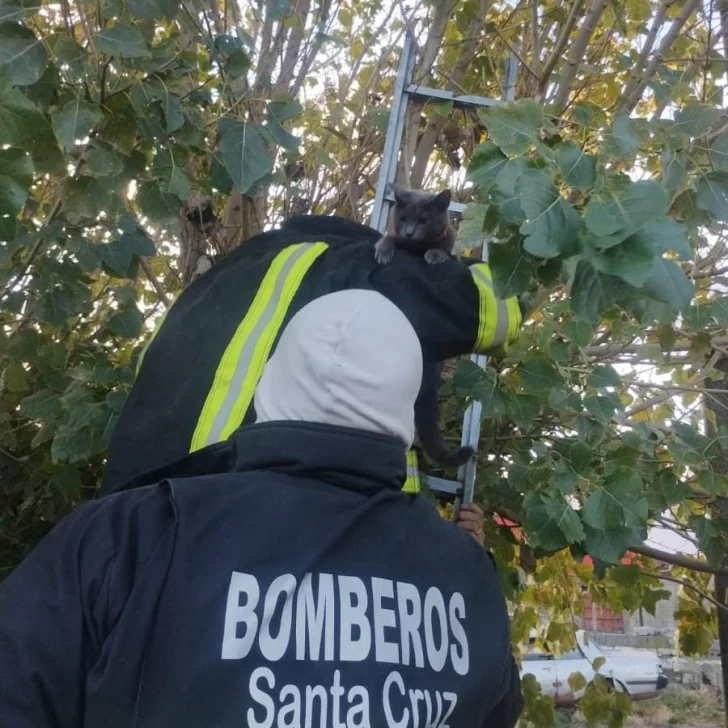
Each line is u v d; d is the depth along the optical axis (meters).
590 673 8.01
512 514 2.95
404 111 2.80
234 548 1.17
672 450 2.57
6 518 3.13
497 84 3.43
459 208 2.72
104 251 2.45
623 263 1.34
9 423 3.08
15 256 2.61
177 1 2.33
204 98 2.47
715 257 3.03
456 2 3.08
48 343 2.95
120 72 2.25
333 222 2.29
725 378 3.11
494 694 1.40
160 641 1.10
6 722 1.07
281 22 2.96
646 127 1.96
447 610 1.34
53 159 2.19
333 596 1.21
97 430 2.40
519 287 1.55
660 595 3.40
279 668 1.13
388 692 1.20
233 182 2.32
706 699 10.03
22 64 2.00
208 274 1.98
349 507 1.28
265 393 1.39
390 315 1.40
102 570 1.16
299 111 2.35
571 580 3.84
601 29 3.63
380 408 1.32
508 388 2.55
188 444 1.59
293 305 1.78
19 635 1.12
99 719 1.07
